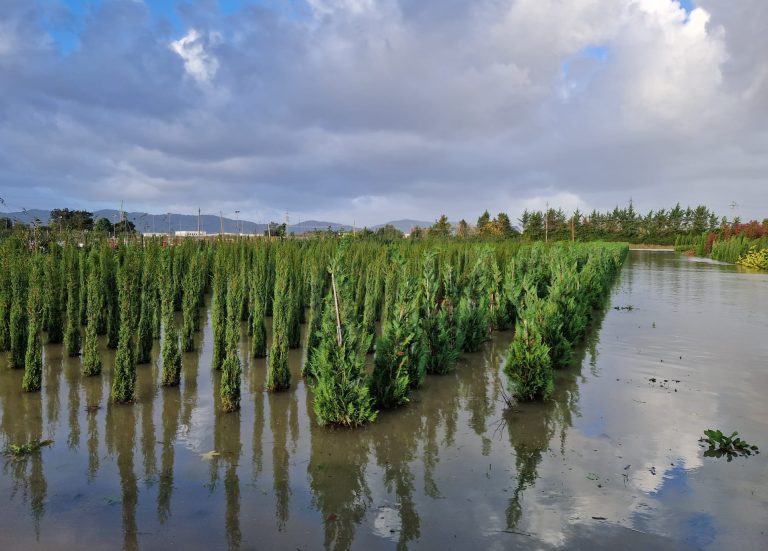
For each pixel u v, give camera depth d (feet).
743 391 27.43
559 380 29.76
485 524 14.61
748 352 36.73
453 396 27.20
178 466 18.56
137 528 14.38
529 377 25.70
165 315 28.66
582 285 47.11
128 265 26.73
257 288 35.81
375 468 18.45
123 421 23.22
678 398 26.32
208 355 35.99
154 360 34.32
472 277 39.58
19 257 38.29
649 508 15.51
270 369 27.68
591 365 33.14
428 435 21.68
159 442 20.83
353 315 23.68
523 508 15.52
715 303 64.03
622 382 29.27
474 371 32.53
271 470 18.25
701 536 14.02
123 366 25.59
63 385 28.53
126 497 16.20
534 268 57.06
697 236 247.70
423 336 30.12
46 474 17.83
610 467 18.40
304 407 25.44
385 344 25.50
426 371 31.99
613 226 316.60
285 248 54.44
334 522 14.75
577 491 16.58
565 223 276.00
